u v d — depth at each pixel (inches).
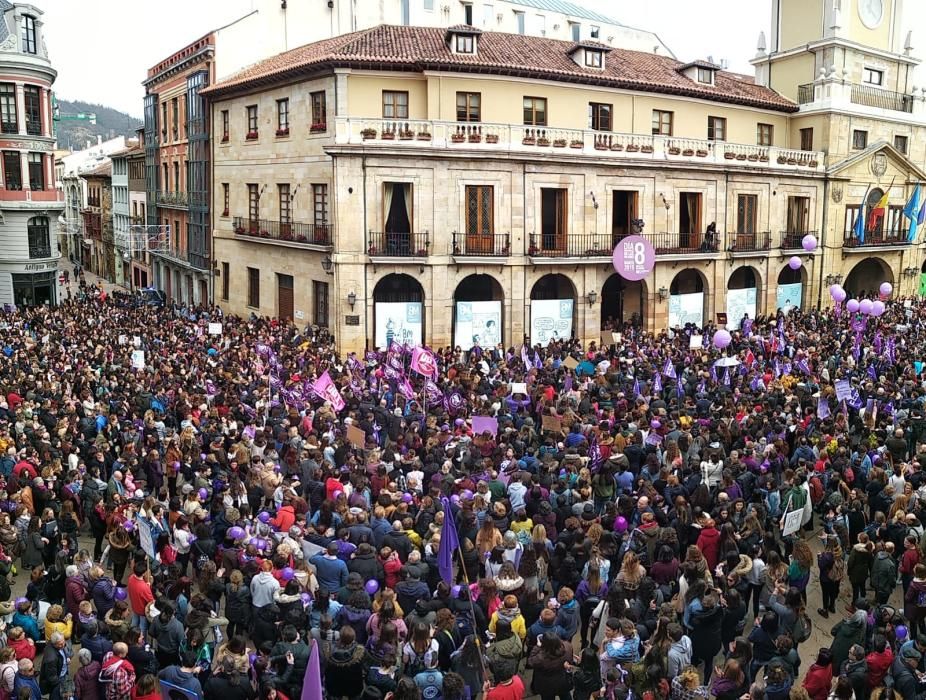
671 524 556.4
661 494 602.9
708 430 732.0
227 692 376.2
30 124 1972.2
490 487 590.2
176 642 424.8
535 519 540.4
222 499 570.9
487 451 698.8
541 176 1371.8
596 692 393.4
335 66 1298.0
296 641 397.4
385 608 416.2
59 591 530.6
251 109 1624.0
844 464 647.1
